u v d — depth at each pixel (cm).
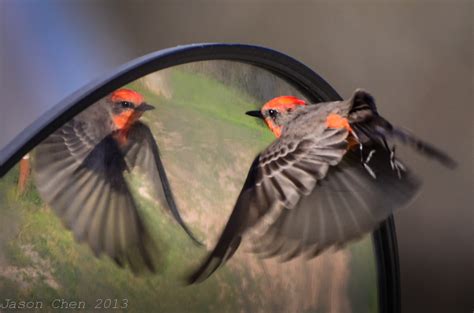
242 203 520
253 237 519
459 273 882
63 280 524
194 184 528
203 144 529
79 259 523
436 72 912
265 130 528
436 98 909
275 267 534
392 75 918
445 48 914
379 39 927
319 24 938
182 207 527
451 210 886
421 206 887
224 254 519
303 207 520
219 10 957
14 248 523
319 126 522
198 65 530
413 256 887
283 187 520
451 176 880
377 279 541
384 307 541
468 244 883
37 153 521
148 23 953
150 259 525
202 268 520
